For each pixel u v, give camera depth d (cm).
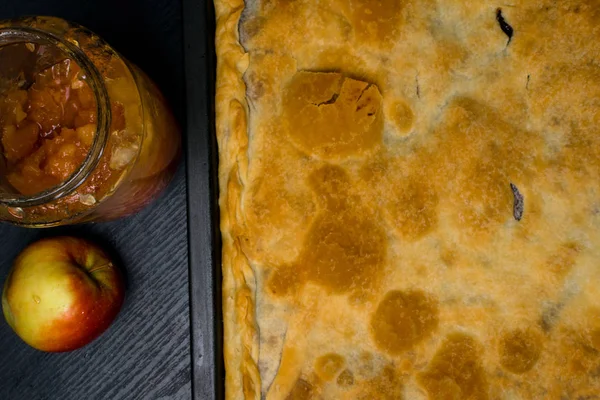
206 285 39
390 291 37
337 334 37
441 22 37
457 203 36
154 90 43
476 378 36
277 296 38
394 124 37
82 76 40
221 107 39
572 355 35
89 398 47
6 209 41
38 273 43
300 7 38
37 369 47
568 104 36
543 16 36
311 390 37
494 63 37
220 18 40
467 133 36
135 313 47
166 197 47
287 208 37
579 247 35
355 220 37
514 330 36
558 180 36
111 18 47
